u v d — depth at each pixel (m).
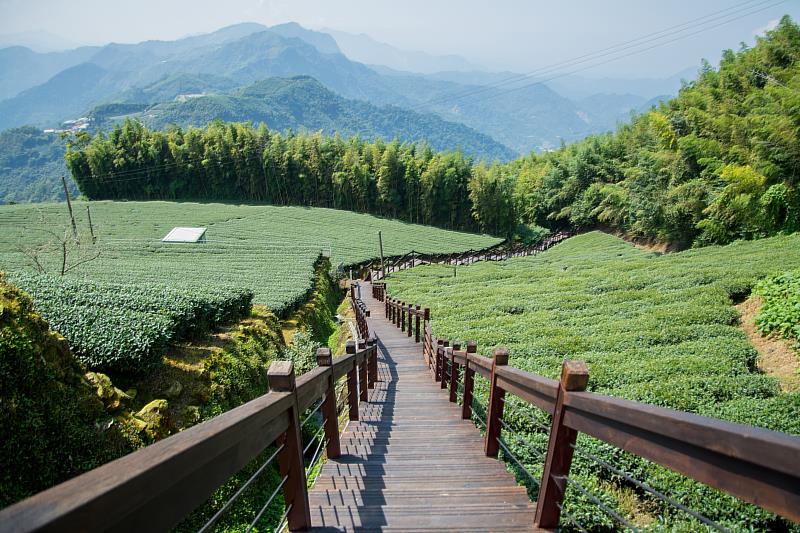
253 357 8.47
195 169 65.00
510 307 14.69
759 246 19.59
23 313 4.27
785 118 20.86
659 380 7.34
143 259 28.22
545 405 2.59
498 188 59.22
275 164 64.62
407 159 64.88
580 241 44.78
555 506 2.52
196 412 5.97
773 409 6.02
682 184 29.97
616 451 5.02
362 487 3.43
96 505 0.95
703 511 4.27
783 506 1.11
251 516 5.12
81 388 4.59
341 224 54.81
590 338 9.95
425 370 9.91
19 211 49.78
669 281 14.80
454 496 3.23
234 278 19.86
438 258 44.53
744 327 10.24
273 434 2.16
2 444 3.43
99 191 63.34
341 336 16.58
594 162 55.47
